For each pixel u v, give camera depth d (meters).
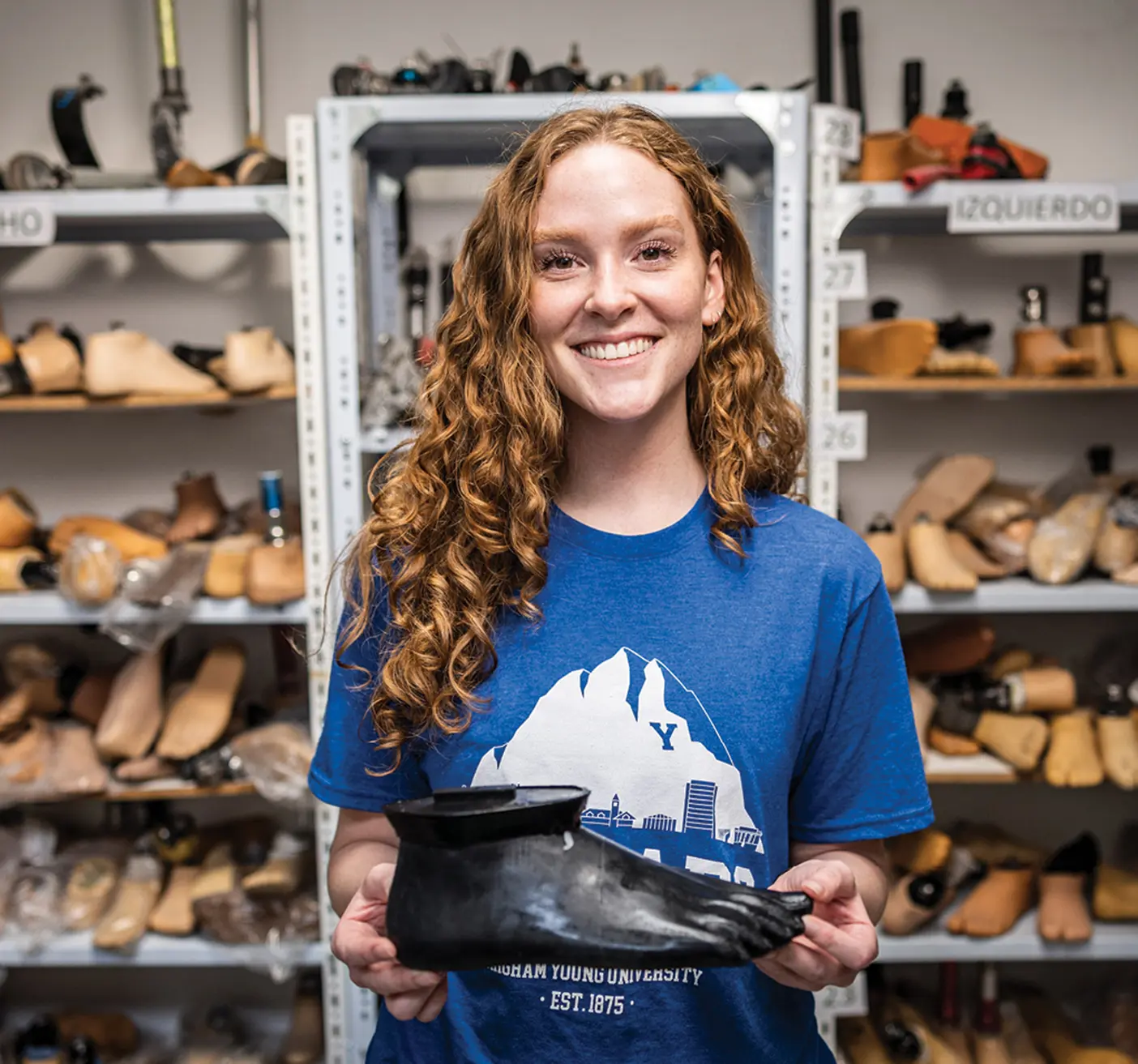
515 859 0.73
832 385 1.84
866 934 0.80
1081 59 2.19
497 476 0.92
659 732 0.86
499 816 0.73
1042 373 1.91
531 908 0.72
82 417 2.28
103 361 1.86
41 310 2.24
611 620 0.88
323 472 1.86
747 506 0.90
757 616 0.87
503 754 0.87
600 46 2.19
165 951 1.94
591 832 0.76
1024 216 1.81
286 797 1.90
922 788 0.91
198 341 2.25
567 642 0.88
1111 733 1.95
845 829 0.91
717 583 0.88
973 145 1.84
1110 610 2.28
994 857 2.11
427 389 0.98
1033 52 2.19
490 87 1.84
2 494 2.04
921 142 1.83
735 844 0.86
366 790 0.97
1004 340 2.24
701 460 0.97
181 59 2.19
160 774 1.97
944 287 2.23
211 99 2.20
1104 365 1.96
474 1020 0.91
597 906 0.72
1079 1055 2.03
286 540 1.95
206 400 1.89
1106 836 2.32
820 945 0.79
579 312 0.85
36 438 2.28
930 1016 2.16
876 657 0.90
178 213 1.85
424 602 0.91
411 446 1.04
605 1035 0.88
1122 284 2.23
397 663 0.91
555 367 0.87
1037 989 2.29
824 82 2.11
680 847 0.86
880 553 1.92
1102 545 1.97
